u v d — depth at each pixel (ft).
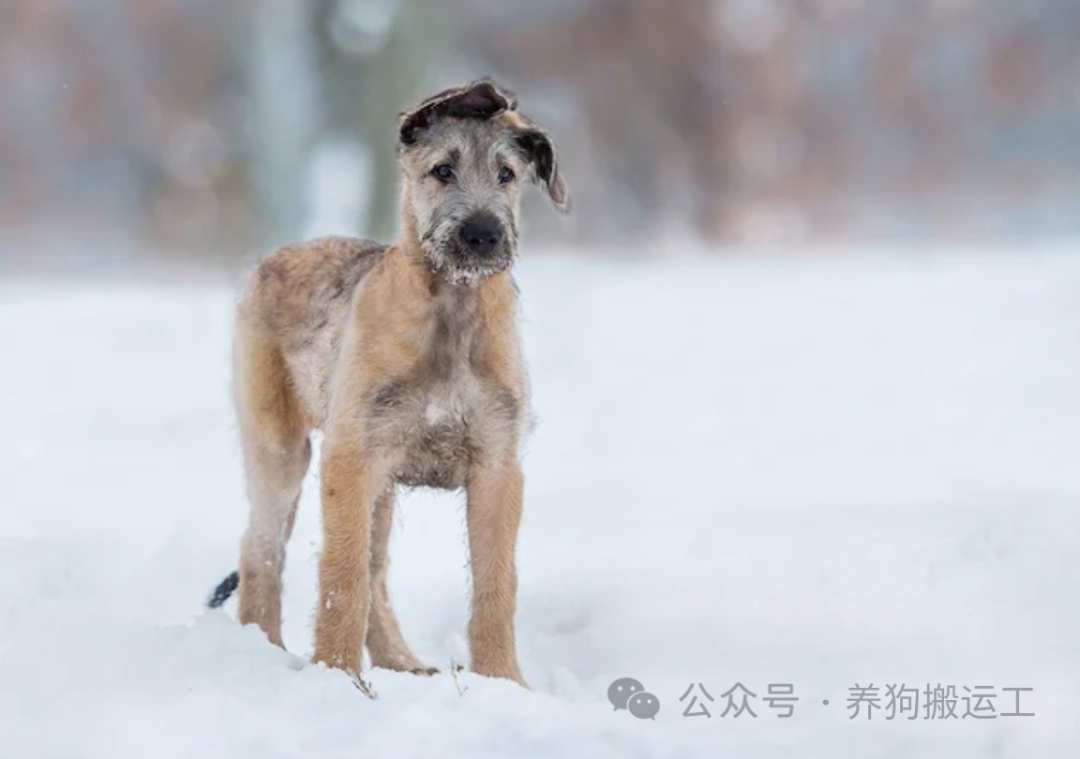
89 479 47.55
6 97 166.40
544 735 23.22
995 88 182.29
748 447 51.13
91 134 165.99
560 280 105.19
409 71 132.26
